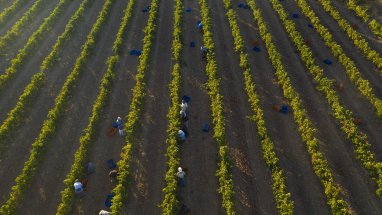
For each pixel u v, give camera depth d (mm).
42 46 42562
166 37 44062
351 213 26469
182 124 32750
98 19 45125
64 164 29828
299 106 33531
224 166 28109
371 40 43062
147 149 30938
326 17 47688
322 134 32344
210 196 27562
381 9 47906
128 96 36062
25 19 45375
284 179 28438
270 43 40594
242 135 32125
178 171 28000
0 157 30219
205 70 39094
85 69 39250
